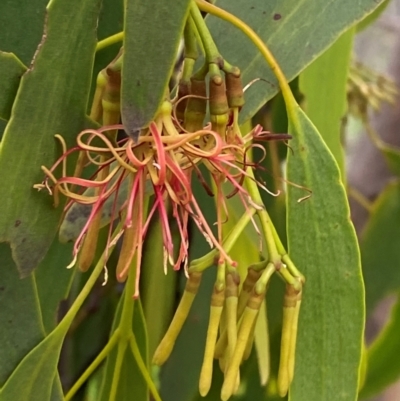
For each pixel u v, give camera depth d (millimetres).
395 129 582
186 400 472
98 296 482
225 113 289
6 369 326
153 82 274
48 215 298
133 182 286
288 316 315
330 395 330
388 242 524
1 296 322
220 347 317
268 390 476
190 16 290
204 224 291
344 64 386
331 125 389
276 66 311
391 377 495
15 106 285
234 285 309
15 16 312
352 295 327
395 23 594
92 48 291
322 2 333
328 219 327
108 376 366
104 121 291
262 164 447
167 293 436
